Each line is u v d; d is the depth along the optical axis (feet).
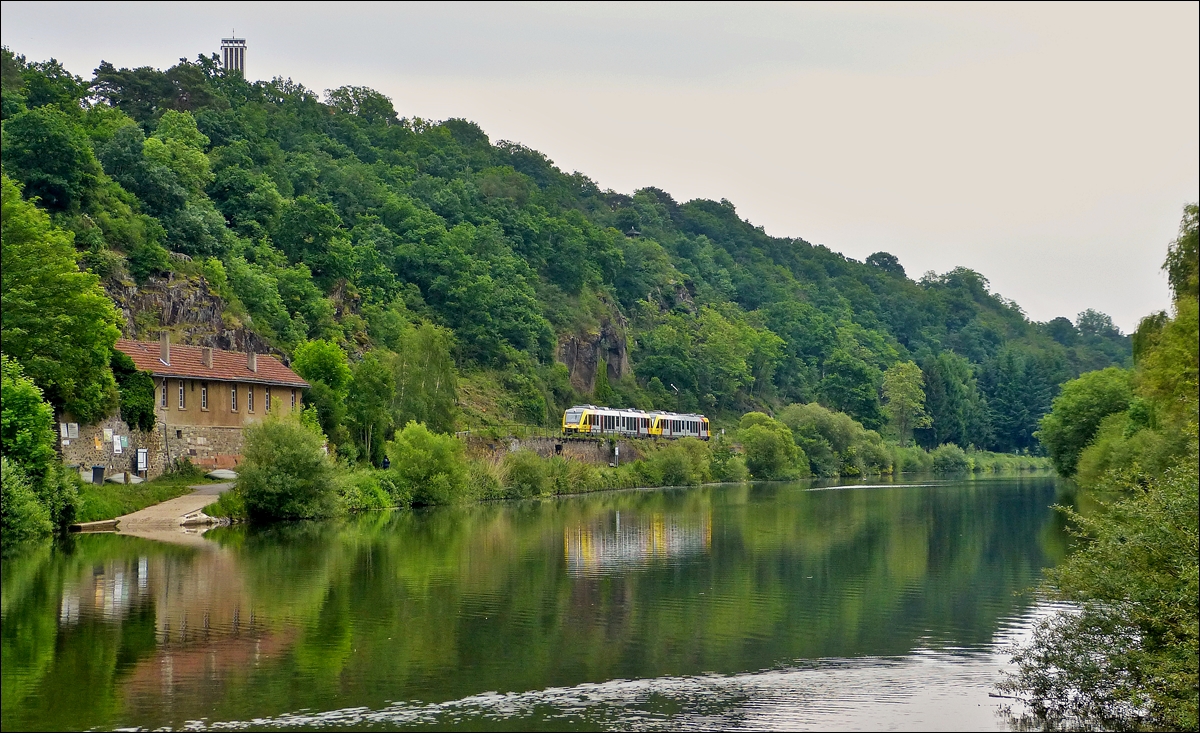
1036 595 101.40
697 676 98.27
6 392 177.68
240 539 186.70
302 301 416.46
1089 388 345.92
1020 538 210.18
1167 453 169.68
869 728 83.35
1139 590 85.56
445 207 652.48
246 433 223.51
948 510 286.25
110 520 196.24
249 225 466.29
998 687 93.45
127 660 100.17
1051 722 84.94
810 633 116.67
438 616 122.52
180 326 328.08
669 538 207.10
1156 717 82.89
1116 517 94.07
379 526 218.59
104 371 222.28
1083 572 89.92
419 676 96.89
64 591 131.03
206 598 129.18
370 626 116.57
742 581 151.23
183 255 371.97
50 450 183.73
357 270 495.41
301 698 89.71
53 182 333.42
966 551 188.14
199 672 96.84
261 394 274.98
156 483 232.32
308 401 292.81
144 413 234.79
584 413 448.24
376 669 98.94
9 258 203.62
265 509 220.84
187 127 484.33
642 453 456.45
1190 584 80.64
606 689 93.61
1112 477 98.43
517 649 107.45
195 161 462.60
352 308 457.27
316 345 308.60
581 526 230.48
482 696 91.09
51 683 92.79
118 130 416.05
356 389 310.45
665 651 107.76
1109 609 89.51
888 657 105.91
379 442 306.14
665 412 515.50
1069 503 299.17
